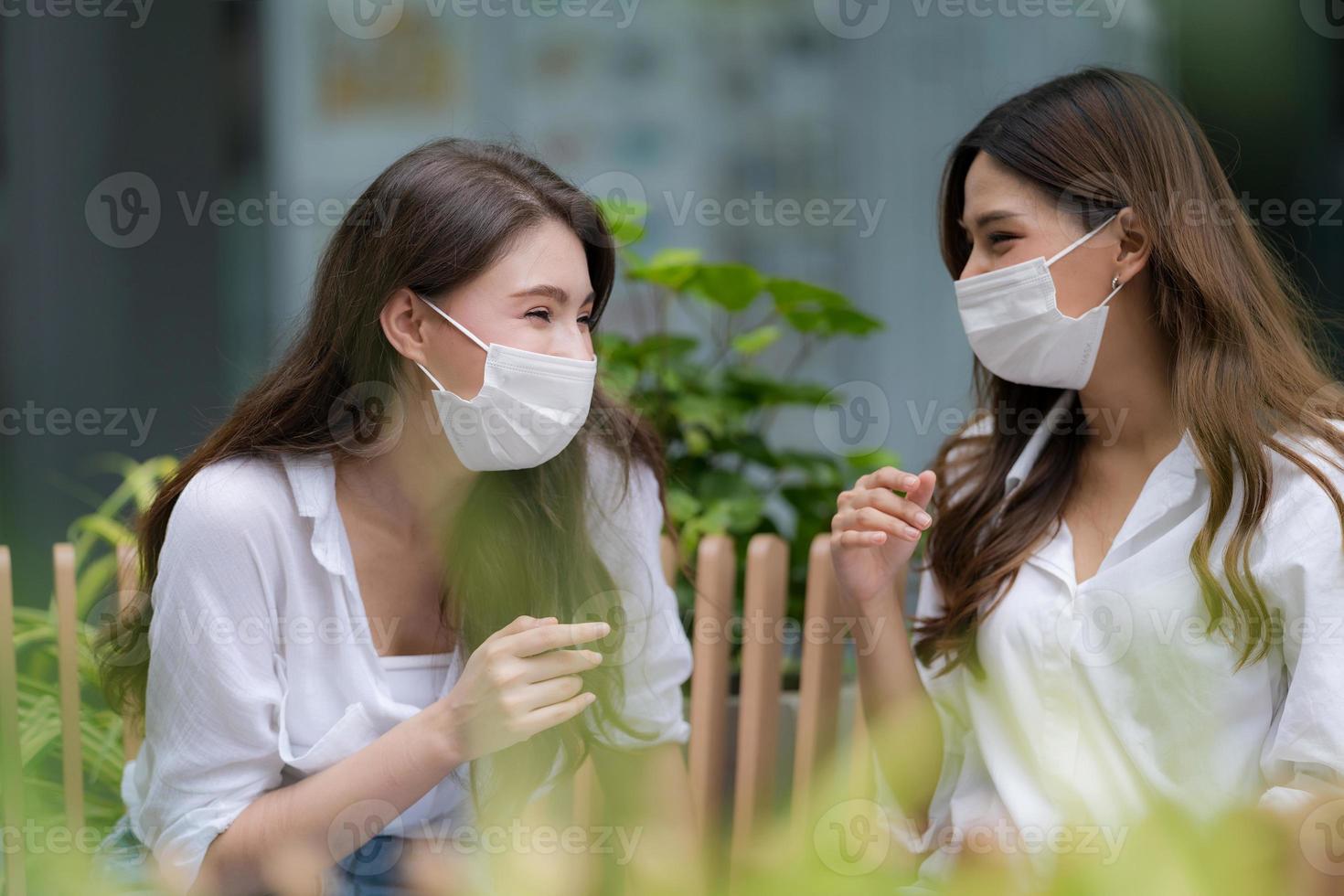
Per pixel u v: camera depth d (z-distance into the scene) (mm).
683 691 6574
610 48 11781
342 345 4691
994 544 4988
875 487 4973
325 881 4480
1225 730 4336
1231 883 1218
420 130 11523
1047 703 4719
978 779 4996
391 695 4844
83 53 10398
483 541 4953
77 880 1379
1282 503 4375
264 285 11164
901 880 1271
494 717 4059
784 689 6676
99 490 10500
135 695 5270
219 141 10969
